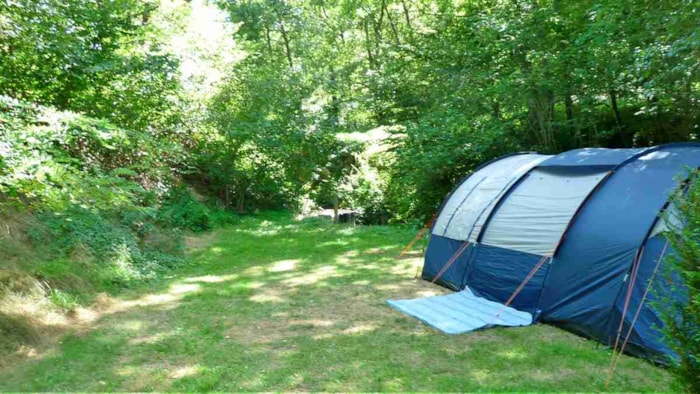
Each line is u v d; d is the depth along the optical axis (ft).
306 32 75.97
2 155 14.25
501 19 35.09
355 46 73.31
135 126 32.73
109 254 25.34
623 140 36.78
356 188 55.26
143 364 15.44
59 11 24.56
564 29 33.47
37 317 18.02
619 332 15.94
